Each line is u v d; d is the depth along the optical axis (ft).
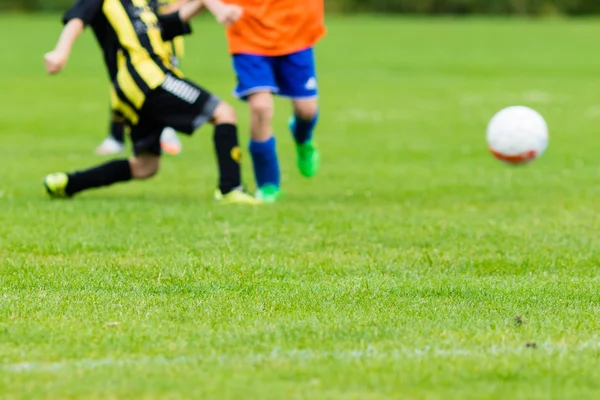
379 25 464.65
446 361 36.58
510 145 81.92
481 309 45.42
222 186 82.53
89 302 46.06
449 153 125.70
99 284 50.44
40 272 53.72
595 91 220.84
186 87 79.25
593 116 172.76
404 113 179.01
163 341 39.24
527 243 64.59
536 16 590.96
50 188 83.05
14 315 43.34
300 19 82.48
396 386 33.65
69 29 79.20
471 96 210.38
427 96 211.00
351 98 205.57
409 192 91.61
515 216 76.38
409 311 44.86
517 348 38.45
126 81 78.84
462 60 307.58
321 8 83.87
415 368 35.65
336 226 70.59
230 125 81.46
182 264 56.29
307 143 90.27
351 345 38.81
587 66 289.12
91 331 40.55
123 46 79.15
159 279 51.90
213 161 117.70
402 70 277.23
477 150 128.88
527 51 340.39
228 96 205.77
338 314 44.11
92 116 172.04
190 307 45.21
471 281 52.26
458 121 166.50
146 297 47.37
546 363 36.35
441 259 59.11
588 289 50.21
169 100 78.74
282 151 129.49
